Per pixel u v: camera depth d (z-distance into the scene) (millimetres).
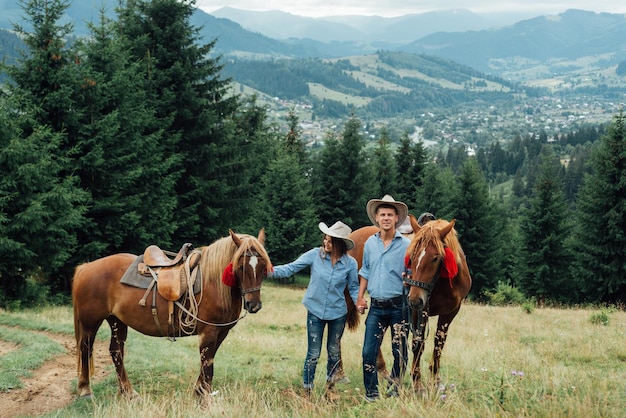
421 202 42406
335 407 6074
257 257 6203
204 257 6766
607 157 31719
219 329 6699
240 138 29812
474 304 28547
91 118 20406
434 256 5906
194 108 26672
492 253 37094
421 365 7750
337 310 6684
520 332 14188
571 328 14891
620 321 16875
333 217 42469
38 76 19266
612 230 30938
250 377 8141
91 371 7449
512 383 5664
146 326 6906
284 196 35812
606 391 5672
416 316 6445
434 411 5008
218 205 28562
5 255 16781
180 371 8625
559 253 34812
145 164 22609
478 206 37344
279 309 20656
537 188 35531
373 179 42719
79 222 18391
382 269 6309
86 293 7160
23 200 17156
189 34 27250
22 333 10891
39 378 8359
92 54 21328
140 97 23375
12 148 16688
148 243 22750
